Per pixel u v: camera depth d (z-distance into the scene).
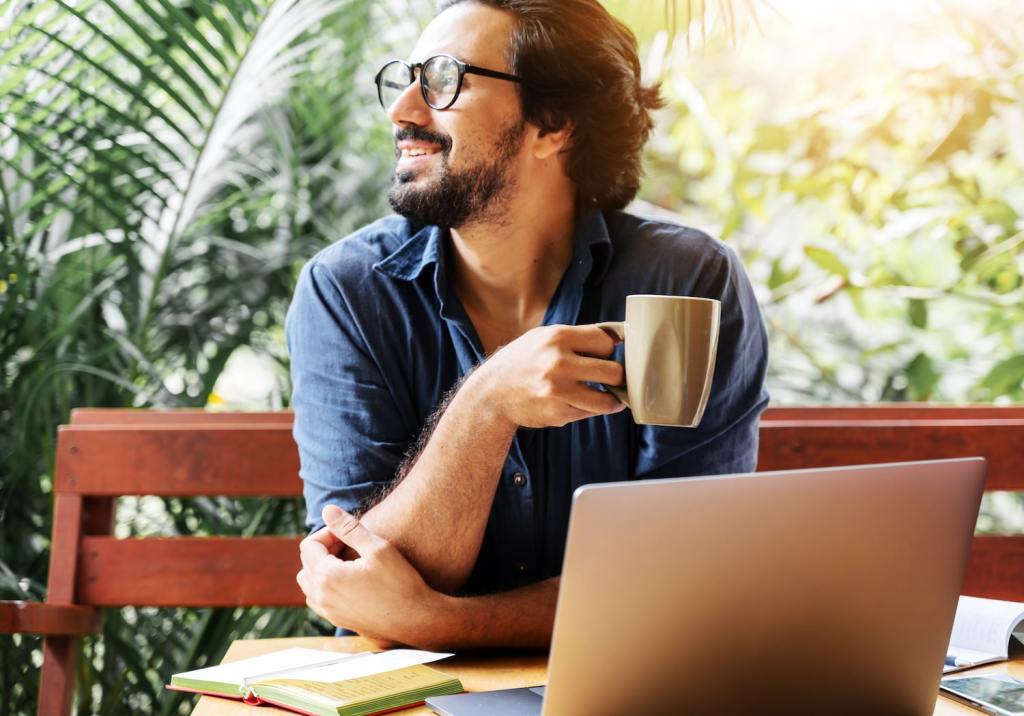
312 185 2.62
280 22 2.18
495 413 1.14
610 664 0.75
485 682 1.04
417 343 1.40
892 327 2.94
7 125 2.02
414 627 1.14
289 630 2.10
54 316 2.21
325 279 1.41
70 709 1.63
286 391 2.47
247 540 1.78
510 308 1.42
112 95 2.28
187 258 2.47
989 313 2.72
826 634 0.82
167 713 2.11
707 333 0.93
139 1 2.02
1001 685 1.03
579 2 1.37
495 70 1.31
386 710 0.92
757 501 0.76
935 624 0.87
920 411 1.93
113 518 1.82
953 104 2.65
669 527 0.73
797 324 2.99
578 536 0.71
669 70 3.04
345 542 1.17
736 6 2.08
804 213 3.01
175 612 2.18
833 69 2.79
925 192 2.71
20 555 2.14
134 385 2.22
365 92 2.64
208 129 2.19
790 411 1.92
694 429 1.36
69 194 2.27
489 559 1.37
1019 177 2.71
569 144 1.37
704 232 1.47
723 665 0.79
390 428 1.36
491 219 1.34
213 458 1.77
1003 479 1.84
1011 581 1.82
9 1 1.92
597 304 1.42
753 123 3.04
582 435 1.36
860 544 0.81
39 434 2.15
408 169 1.32
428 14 2.63
